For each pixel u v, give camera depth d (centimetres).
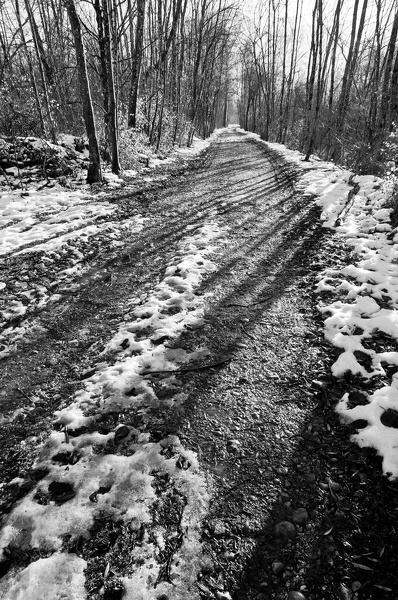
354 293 407
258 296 428
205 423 260
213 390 290
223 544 186
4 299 421
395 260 475
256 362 321
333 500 207
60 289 449
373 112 950
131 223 666
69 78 1556
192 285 450
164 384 297
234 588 169
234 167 1323
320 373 304
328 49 1516
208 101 2911
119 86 1351
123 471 226
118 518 199
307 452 237
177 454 237
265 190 934
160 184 982
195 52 2206
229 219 693
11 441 251
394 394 269
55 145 995
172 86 1936
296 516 199
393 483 214
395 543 186
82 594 167
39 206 734
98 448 243
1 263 500
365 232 582
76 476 224
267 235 612
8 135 945
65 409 276
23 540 190
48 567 177
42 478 224
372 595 165
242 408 273
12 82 973
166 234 618
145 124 1512
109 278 475
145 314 393
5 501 212
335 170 1125
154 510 202
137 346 341
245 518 198
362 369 300
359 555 181
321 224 646
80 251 547
